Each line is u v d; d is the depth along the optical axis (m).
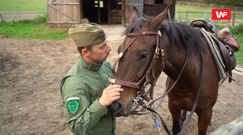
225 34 3.83
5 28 14.38
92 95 1.97
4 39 11.89
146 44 2.25
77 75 1.96
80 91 1.90
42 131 4.53
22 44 10.98
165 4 14.95
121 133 4.42
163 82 6.83
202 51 2.97
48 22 13.94
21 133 4.47
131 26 2.35
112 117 2.11
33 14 20.84
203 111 3.13
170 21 2.71
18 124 4.75
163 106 5.39
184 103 3.03
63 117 5.00
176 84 2.89
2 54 9.33
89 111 1.83
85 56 1.95
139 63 2.20
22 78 7.09
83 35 1.89
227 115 5.12
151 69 2.29
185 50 2.68
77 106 1.87
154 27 2.32
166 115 5.02
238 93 6.29
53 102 5.64
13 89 6.34
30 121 4.86
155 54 2.29
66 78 2.01
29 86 6.54
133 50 2.21
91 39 1.89
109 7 15.63
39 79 7.03
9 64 8.25
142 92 2.27
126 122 4.76
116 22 15.71
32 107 5.40
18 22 16.39
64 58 9.07
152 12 14.88
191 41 2.78
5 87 6.45
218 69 3.13
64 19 13.87
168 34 2.54
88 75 1.98
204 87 2.96
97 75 2.01
